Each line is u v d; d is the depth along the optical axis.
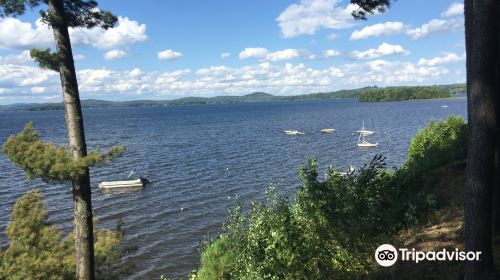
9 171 45.34
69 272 10.90
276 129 88.62
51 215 29.11
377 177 11.09
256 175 39.84
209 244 12.85
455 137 17.05
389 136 66.75
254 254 8.45
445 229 9.29
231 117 150.88
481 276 6.33
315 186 9.67
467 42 6.75
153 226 26.86
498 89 6.77
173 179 39.78
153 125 118.19
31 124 10.61
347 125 90.31
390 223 9.95
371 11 11.46
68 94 10.81
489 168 6.25
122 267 20.75
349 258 8.54
